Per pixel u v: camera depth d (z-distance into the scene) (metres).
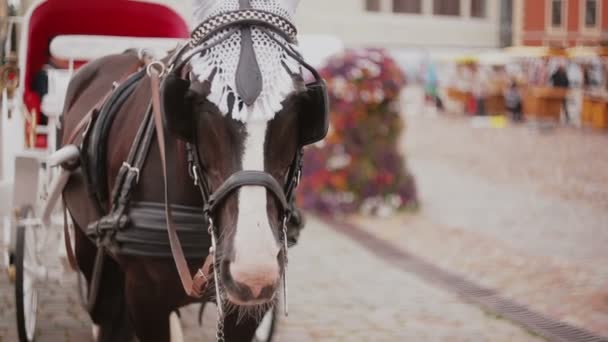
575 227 11.73
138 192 3.85
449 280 8.67
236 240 2.91
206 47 3.12
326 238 10.73
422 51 31.14
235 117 2.98
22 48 6.37
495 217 12.45
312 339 6.61
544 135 24.94
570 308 7.67
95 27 7.19
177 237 3.59
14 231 6.25
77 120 4.95
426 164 18.58
